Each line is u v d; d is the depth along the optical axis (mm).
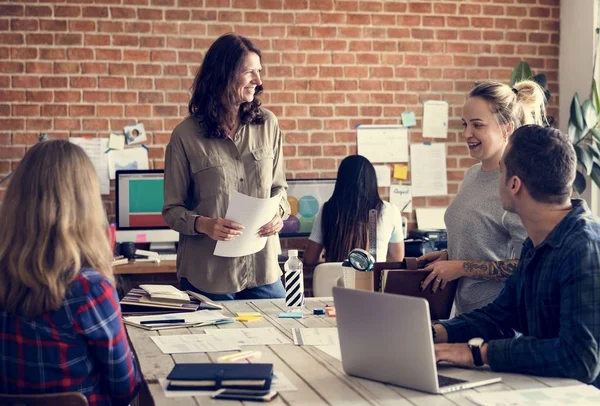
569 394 1641
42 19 4789
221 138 3049
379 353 1735
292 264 2750
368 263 2629
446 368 1866
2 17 4758
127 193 4742
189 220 2934
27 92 4793
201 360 1971
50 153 1778
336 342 2154
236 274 3025
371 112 5145
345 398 1638
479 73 5266
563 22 5324
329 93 5086
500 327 2084
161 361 1957
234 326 2412
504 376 1794
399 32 5156
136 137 4891
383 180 5160
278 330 2344
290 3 5020
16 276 1728
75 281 1746
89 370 1786
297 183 4973
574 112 4805
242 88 3012
